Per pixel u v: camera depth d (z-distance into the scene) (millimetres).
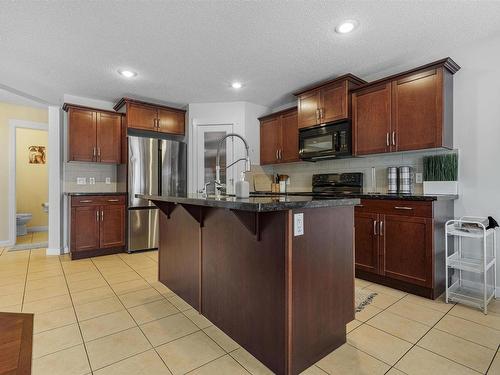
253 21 2279
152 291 2596
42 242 4879
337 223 1690
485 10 2125
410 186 3004
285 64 3076
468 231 2346
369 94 3053
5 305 2275
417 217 2449
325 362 1561
